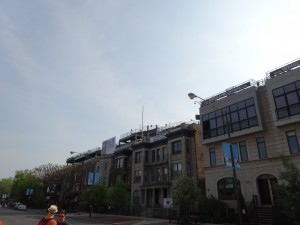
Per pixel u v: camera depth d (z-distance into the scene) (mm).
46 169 65062
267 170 25547
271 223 22047
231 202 27875
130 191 48219
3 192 131750
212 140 31094
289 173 16750
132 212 41469
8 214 42719
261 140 26969
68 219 35938
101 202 40969
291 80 24875
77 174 58812
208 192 30797
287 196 15992
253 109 27719
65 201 59562
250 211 24141
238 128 28688
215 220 25562
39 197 71188
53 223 6863
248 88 28766
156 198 41469
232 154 19609
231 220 25531
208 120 32531
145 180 44562
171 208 33281
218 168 30328
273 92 26062
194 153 38344
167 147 42406
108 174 54125
